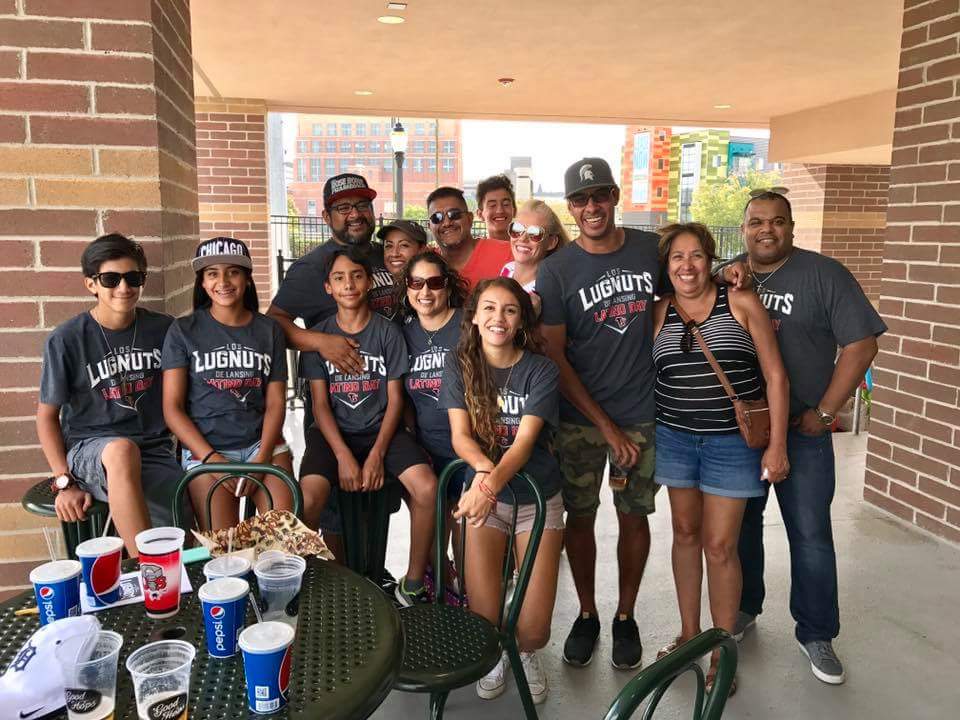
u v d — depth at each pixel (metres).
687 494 2.91
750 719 2.74
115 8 2.99
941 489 4.34
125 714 1.41
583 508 3.15
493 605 2.62
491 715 2.76
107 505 2.82
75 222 3.09
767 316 2.76
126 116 3.06
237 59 7.16
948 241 4.25
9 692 1.37
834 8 5.57
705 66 7.48
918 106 4.41
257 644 1.39
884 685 2.96
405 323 3.29
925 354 4.43
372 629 1.74
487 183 4.29
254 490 2.98
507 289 2.62
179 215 3.57
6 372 3.10
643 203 73.56
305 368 3.21
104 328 2.92
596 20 5.91
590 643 3.12
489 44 6.64
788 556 4.10
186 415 2.96
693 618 3.00
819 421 2.88
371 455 3.11
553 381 2.69
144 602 1.79
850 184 11.21
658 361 2.90
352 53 6.93
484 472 2.52
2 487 3.15
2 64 2.96
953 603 3.60
